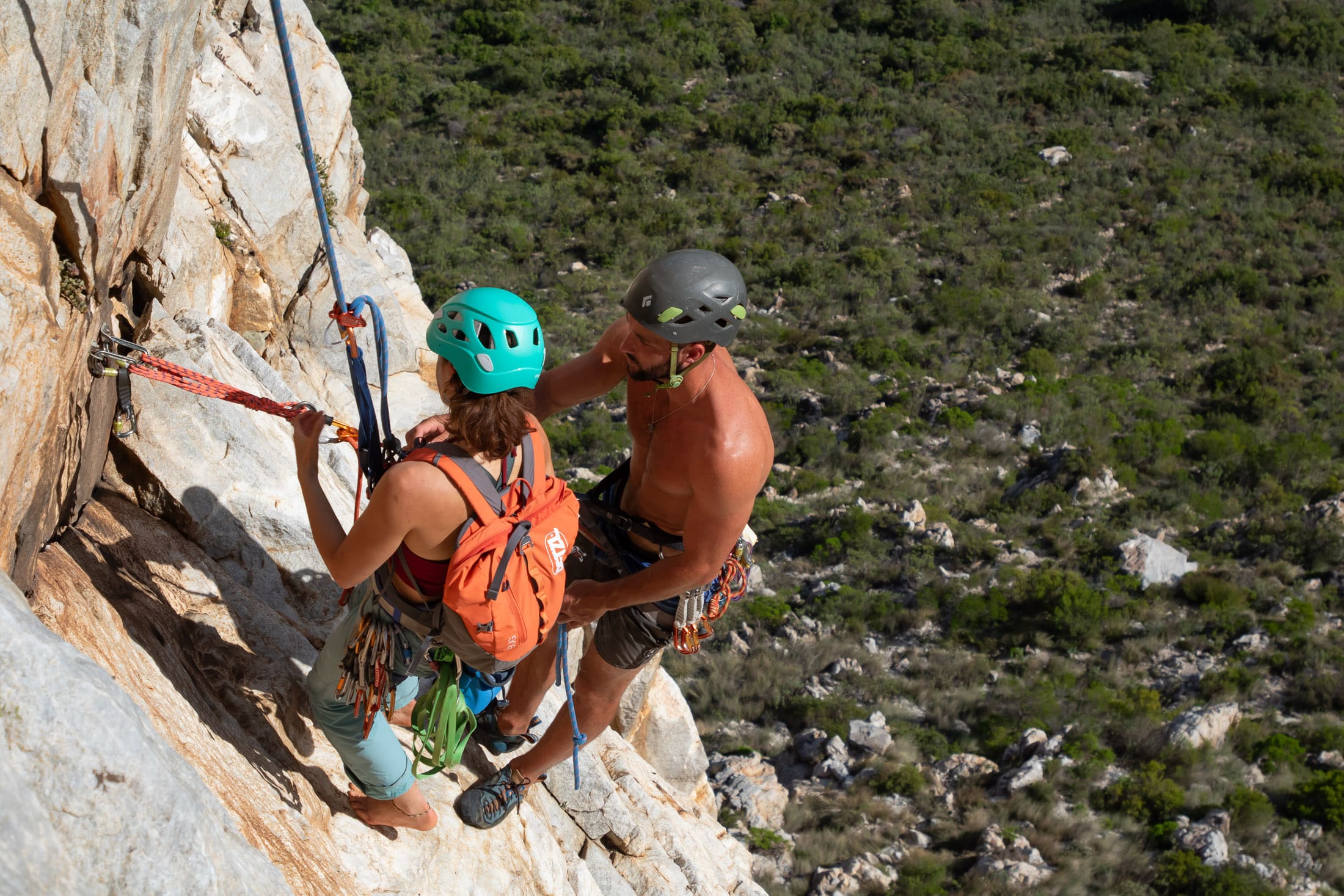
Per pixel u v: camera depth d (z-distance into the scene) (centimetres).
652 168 4206
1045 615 2114
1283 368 2992
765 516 2428
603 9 5325
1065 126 4453
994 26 5191
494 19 5200
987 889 1471
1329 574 2223
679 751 662
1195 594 2159
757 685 1931
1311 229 3769
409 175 4081
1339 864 1527
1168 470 2578
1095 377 3002
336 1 5425
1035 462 2639
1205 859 1527
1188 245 3709
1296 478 2548
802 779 1731
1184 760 1736
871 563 2294
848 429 2772
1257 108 4572
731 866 561
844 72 4944
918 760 1775
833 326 3253
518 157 4256
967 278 3466
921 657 2041
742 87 4834
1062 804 1659
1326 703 1889
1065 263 3569
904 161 4253
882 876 1495
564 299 3381
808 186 4081
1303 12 5181
